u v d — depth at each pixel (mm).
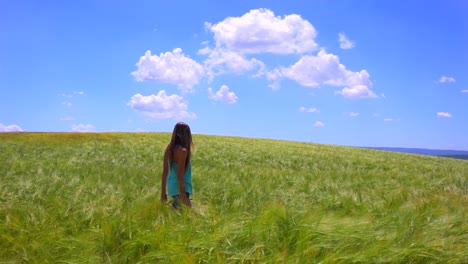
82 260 3852
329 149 39938
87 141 35406
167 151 6730
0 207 5742
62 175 10922
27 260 3881
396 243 3887
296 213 4457
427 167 25641
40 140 35062
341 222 4250
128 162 20141
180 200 6520
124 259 3912
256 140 46469
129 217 4648
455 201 6359
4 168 13430
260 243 3926
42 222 4805
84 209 5371
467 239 4121
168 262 3627
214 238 4016
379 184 11867
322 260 3590
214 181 10086
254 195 7246
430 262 3662
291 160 25938
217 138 45156
